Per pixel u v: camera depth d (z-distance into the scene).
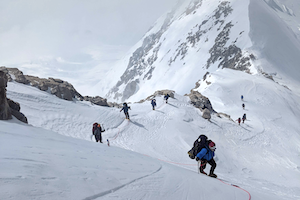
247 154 23.91
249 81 61.25
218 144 23.47
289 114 45.44
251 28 148.75
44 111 18.66
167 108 27.62
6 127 4.18
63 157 2.89
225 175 13.96
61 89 22.92
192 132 23.30
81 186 2.16
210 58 163.75
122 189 2.57
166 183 3.52
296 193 11.77
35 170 2.08
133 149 17.22
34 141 3.42
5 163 2.01
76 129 18.02
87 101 25.22
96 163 3.19
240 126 31.33
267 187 12.11
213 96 54.22
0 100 7.55
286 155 26.09
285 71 104.00
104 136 18.94
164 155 17.12
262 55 110.94
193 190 3.68
